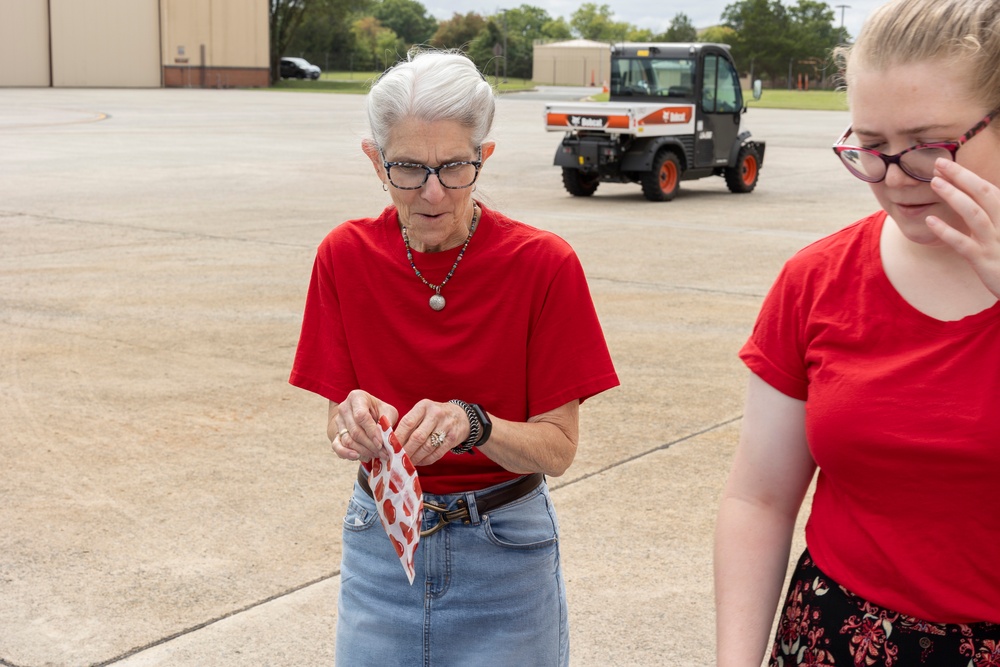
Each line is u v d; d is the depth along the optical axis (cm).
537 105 4766
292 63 7344
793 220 1345
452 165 188
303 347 216
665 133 1530
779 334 162
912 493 147
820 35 8969
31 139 2441
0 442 505
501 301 200
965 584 146
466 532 206
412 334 204
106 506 432
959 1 133
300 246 1080
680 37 9644
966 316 146
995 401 141
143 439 511
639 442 512
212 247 1069
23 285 870
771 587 167
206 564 383
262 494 446
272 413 553
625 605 357
